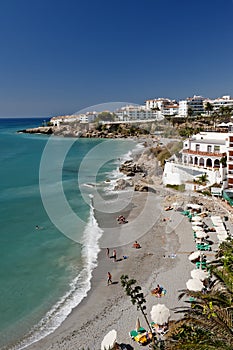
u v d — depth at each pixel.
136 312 20.12
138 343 17.16
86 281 24.28
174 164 50.78
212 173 45.03
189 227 34.16
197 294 12.19
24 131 198.75
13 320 19.81
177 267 25.55
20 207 43.12
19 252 29.11
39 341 17.89
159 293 21.75
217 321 10.34
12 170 73.00
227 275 12.94
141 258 27.55
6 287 23.41
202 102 163.50
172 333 11.02
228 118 116.25
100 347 17.20
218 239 30.28
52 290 23.09
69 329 18.86
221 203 39.97
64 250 29.56
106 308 20.78
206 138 54.78
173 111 156.88
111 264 26.81
